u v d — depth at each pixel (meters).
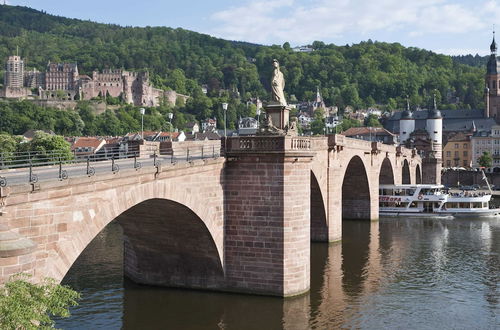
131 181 32.19
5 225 22.36
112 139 199.38
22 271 21.12
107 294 44.88
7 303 17.31
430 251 67.69
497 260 62.56
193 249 43.91
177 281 46.12
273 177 41.97
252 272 43.03
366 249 67.75
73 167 43.28
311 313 41.31
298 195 42.66
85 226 28.73
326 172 68.19
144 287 46.66
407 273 55.59
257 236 42.66
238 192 43.06
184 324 38.62
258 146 42.03
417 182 157.00
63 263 27.28
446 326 40.03
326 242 70.19
